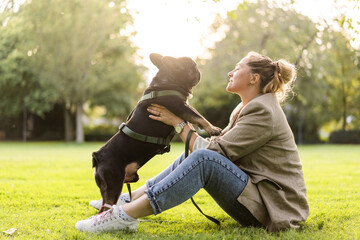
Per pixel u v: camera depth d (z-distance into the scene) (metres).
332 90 21.73
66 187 4.69
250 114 2.43
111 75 22.19
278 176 2.43
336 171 6.64
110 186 2.62
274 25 17.83
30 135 25.59
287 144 2.45
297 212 2.41
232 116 2.77
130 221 2.48
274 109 2.44
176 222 2.97
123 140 2.69
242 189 2.36
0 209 3.28
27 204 3.55
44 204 3.57
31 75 21.03
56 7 18.58
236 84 2.65
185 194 2.36
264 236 2.29
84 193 4.22
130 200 2.83
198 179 2.36
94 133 26.14
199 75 2.88
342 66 20.56
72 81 21.08
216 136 2.62
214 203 3.69
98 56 22.39
